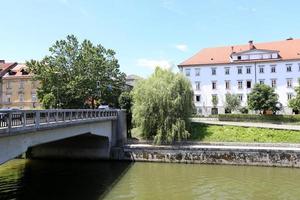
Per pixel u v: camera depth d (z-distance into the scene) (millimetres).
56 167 34375
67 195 23203
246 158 35000
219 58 70750
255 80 66438
